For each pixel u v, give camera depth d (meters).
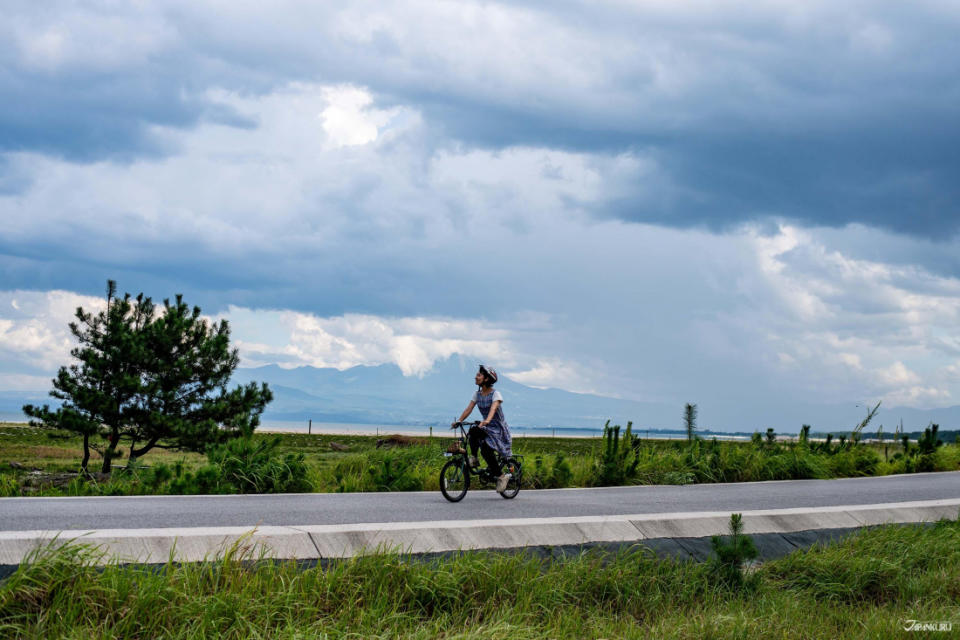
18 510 9.87
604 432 17.88
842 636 6.47
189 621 5.54
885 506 11.21
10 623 5.26
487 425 12.27
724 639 6.17
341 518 9.57
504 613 6.26
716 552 7.96
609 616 6.62
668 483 16.95
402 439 51.72
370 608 6.00
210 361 25.36
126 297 25.38
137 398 24.34
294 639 5.32
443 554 7.49
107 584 5.77
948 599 7.54
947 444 25.00
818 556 8.51
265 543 7.05
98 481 16.59
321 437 75.31
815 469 19.03
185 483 13.19
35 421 23.69
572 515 10.48
